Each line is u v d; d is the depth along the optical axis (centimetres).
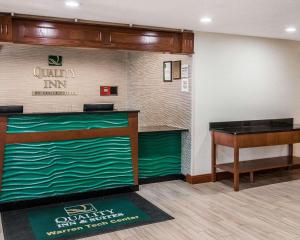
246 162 567
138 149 527
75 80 754
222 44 536
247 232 350
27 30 402
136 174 498
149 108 678
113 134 476
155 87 646
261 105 588
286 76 614
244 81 565
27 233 347
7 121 409
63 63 740
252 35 548
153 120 661
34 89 717
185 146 549
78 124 450
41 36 410
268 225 369
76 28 427
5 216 396
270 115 600
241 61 559
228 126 553
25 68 707
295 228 360
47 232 348
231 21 434
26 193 425
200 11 379
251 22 439
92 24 433
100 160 469
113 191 482
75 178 453
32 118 421
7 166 412
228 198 463
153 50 479
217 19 423
